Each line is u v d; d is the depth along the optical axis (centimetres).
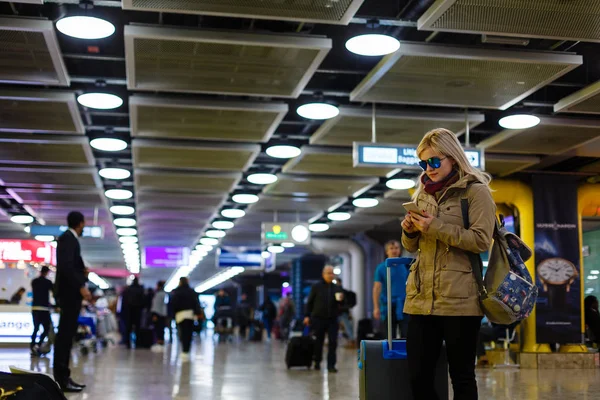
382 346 394
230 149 1231
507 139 1157
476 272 339
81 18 665
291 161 1355
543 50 806
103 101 930
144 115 1020
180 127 1079
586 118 1079
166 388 852
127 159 1452
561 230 1420
